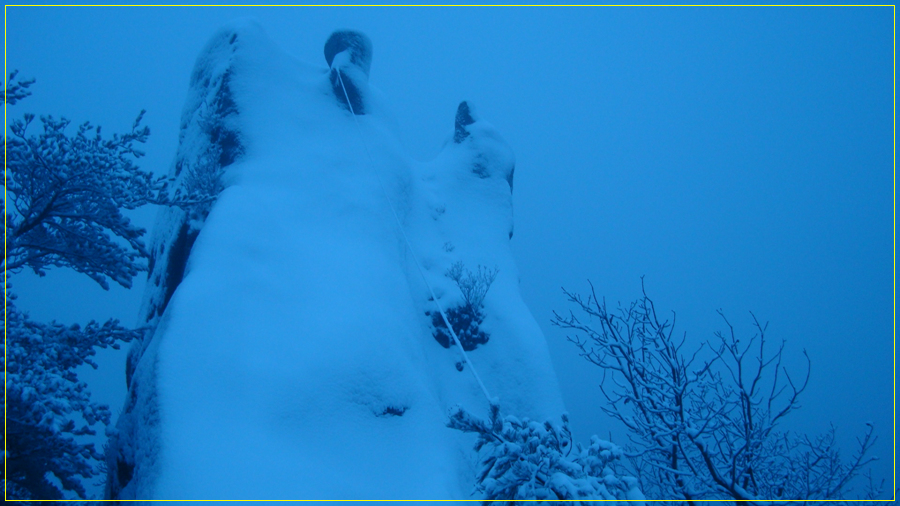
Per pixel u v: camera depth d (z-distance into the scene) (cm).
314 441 873
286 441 848
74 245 950
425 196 1783
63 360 854
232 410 850
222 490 738
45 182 897
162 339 920
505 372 1403
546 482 650
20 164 870
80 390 747
